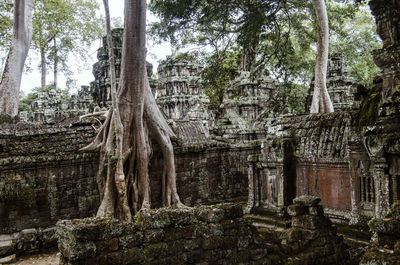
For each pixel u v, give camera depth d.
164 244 5.41
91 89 18.52
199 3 16.27
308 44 25.42
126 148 11.59
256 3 15.77
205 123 21.09
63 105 33.00
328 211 9.35
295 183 10.32
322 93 16.42
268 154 10.61
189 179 14.80
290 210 6.79
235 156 16.53
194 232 5.68
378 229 5.68
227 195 16.12
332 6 24.05
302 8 20.89
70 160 11.28
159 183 13.48
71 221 5.30
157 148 13.41
